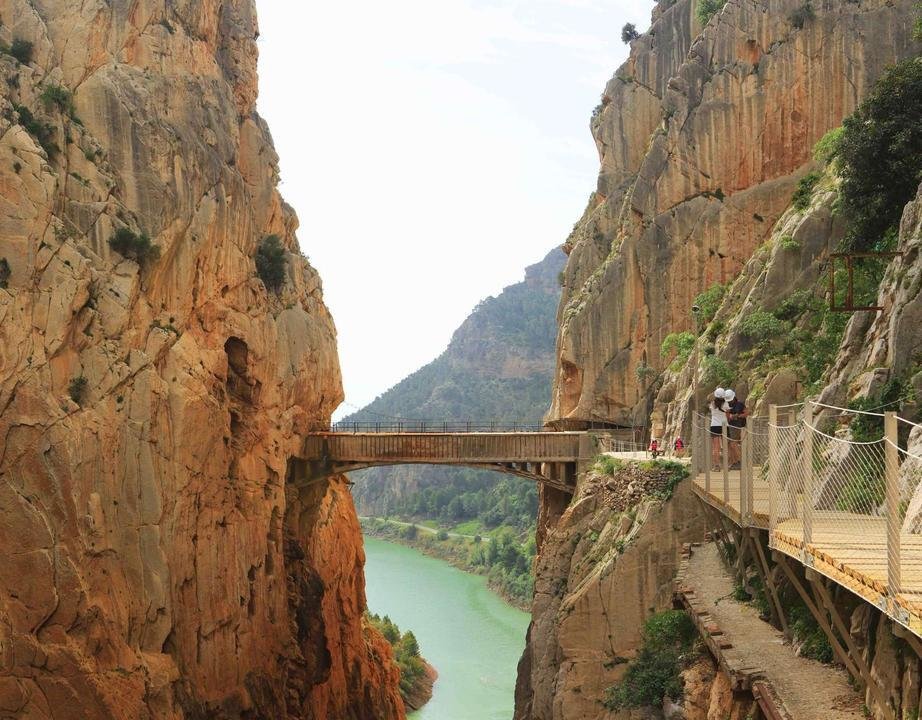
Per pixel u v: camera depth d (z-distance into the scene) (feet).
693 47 219.20
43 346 122.21
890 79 133.49
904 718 58.29
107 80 138.72
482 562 456.04
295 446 176.14
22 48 135.13
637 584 131.64
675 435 175.52
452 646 304.30
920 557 53.47
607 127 237.86
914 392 86.02
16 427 118.83
